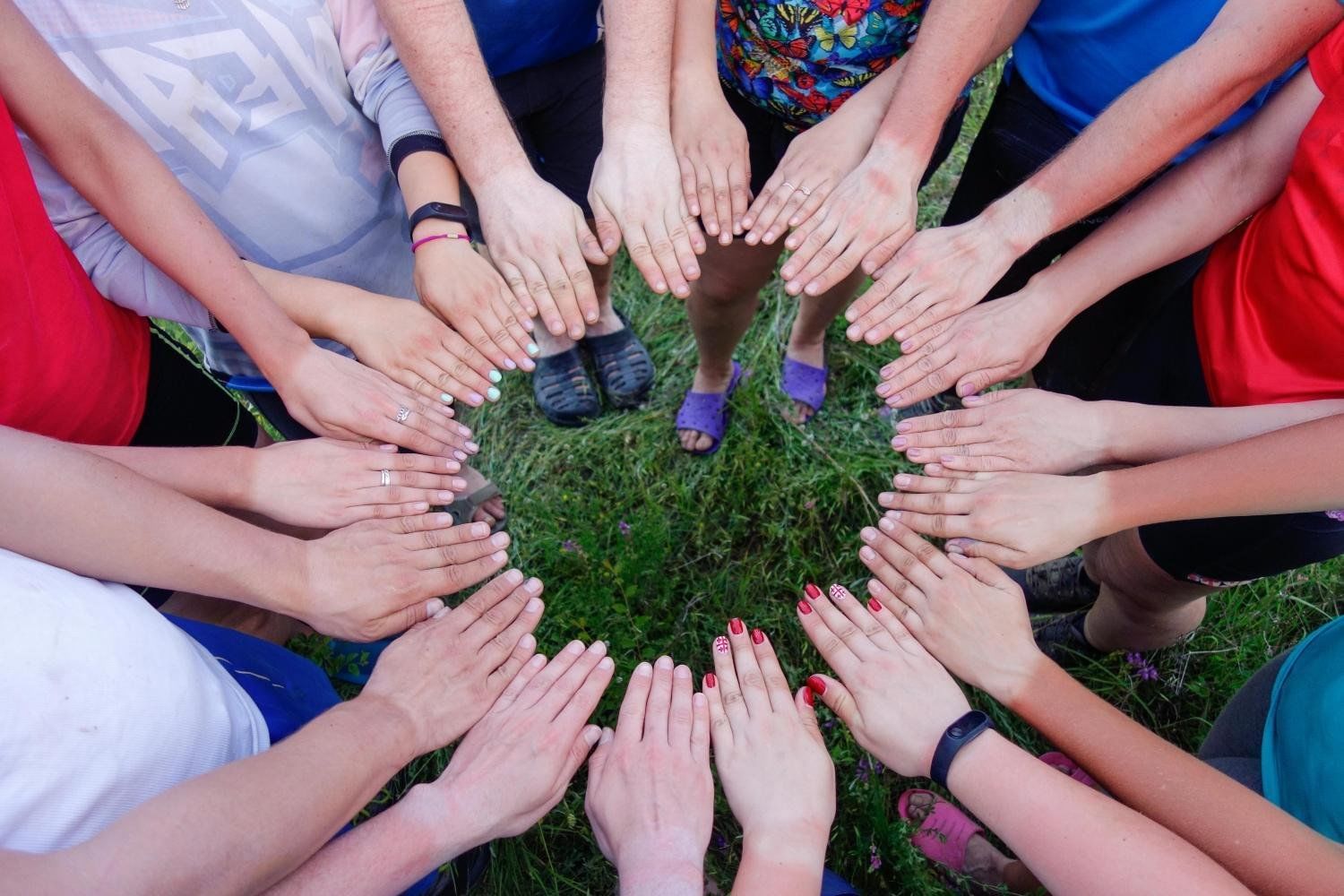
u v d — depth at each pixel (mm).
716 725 737
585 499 1220
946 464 758
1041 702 684
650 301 1403
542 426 1296
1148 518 684
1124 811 604
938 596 734
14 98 613
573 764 712
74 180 662
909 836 938
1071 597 1072
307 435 1031
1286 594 1097
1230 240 762
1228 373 736
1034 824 617
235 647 728
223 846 492
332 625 694
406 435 757
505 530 1201
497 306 772
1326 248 643
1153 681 1064
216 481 704
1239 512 657
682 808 687
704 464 1246
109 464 595
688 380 1323
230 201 759
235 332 724
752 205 838
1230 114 689
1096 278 778
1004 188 977
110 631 531
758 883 644
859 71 879
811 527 1180
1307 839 582
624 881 651
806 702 745
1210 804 610
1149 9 748
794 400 1277
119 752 509
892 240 807
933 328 798
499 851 952
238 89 706
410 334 769
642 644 1074
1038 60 870
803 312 1175
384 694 671
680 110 849
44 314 633
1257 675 758
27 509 561
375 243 872
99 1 641
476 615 728
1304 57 670
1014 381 1200
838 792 968
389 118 778
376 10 761
